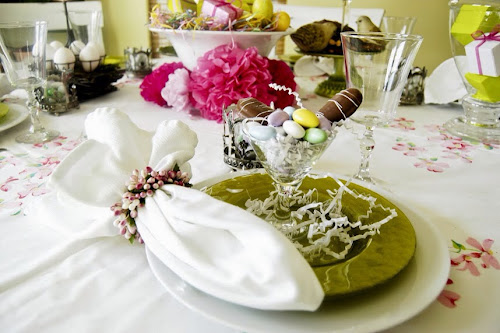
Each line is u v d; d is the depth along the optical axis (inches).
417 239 17.0
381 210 18.8
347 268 14.3
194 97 34.9
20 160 27.1
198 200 15.5
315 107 39.1
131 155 18.6
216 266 13.7
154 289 15.3
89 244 17.6
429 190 23.9
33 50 29.2
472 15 30.5
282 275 12.6
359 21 44.1
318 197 20.4
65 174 17.0
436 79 41.2
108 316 14.0
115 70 43.2
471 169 26.8
